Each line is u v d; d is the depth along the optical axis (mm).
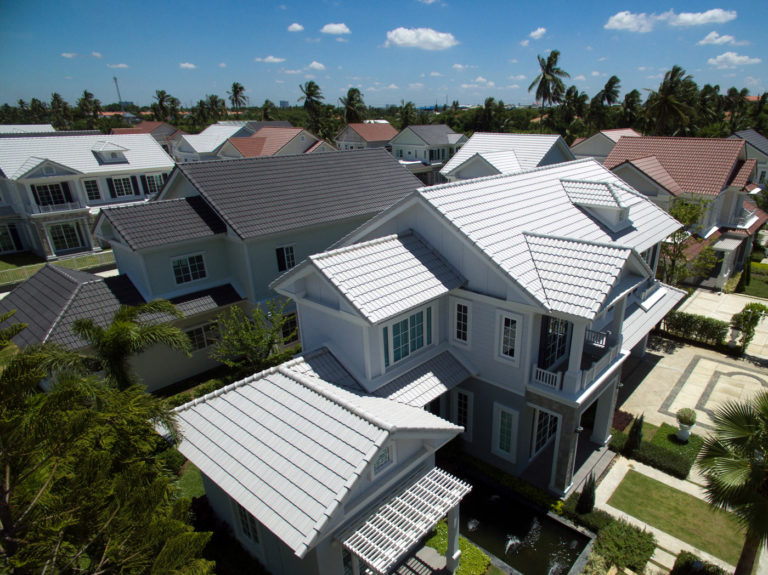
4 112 137500
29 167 37469
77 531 7816
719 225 35312
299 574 11008
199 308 22250
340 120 106500
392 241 15922
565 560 13312
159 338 13891
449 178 42812
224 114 133625
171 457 15719
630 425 18641
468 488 11602
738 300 30109
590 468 16391
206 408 12875
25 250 41875
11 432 6922
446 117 107438
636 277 15867
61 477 8164
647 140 37562
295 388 12633
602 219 19047
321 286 14680
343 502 9711
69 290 20578
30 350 12203
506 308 14484
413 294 14281
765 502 9383
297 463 10773
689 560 12172
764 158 48094
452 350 16406
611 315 19375
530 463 16688
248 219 23203
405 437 11242
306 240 25312
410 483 11711
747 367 22438
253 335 18359
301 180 27297
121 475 8609
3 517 7090
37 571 7277
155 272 21641
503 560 13352
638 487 15570
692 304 29609
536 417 16031
